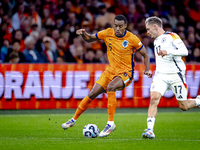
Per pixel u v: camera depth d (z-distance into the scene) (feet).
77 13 145.69
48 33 129.08
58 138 57.36
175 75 57.00
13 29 132.57
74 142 51.96
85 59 120.88
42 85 103.24
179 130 71.00
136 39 59.62
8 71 101.30
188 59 135.54
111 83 58.18
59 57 120.16
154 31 57.62
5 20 130.11
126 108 108.88
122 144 49.88
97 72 105.91
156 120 90.48
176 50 54.03
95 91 60.70
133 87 107.86
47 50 119.85
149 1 158.92
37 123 81.97
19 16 137.59
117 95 106.83
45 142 51.98
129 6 152.76
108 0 157.17
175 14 158.51
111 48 60.44
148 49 132.16
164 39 56.59
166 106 110.32
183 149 46.19
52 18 143.43
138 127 75.72
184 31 151.23
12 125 78.02
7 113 101.81
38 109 103.40
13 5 140.97
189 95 109.50
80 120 88.48
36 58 116.88
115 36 59.98
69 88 104.63
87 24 134.51
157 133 66.18
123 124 81.30
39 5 140.97
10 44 126.31
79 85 105.09
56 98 103.96
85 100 61.00
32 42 116.78
